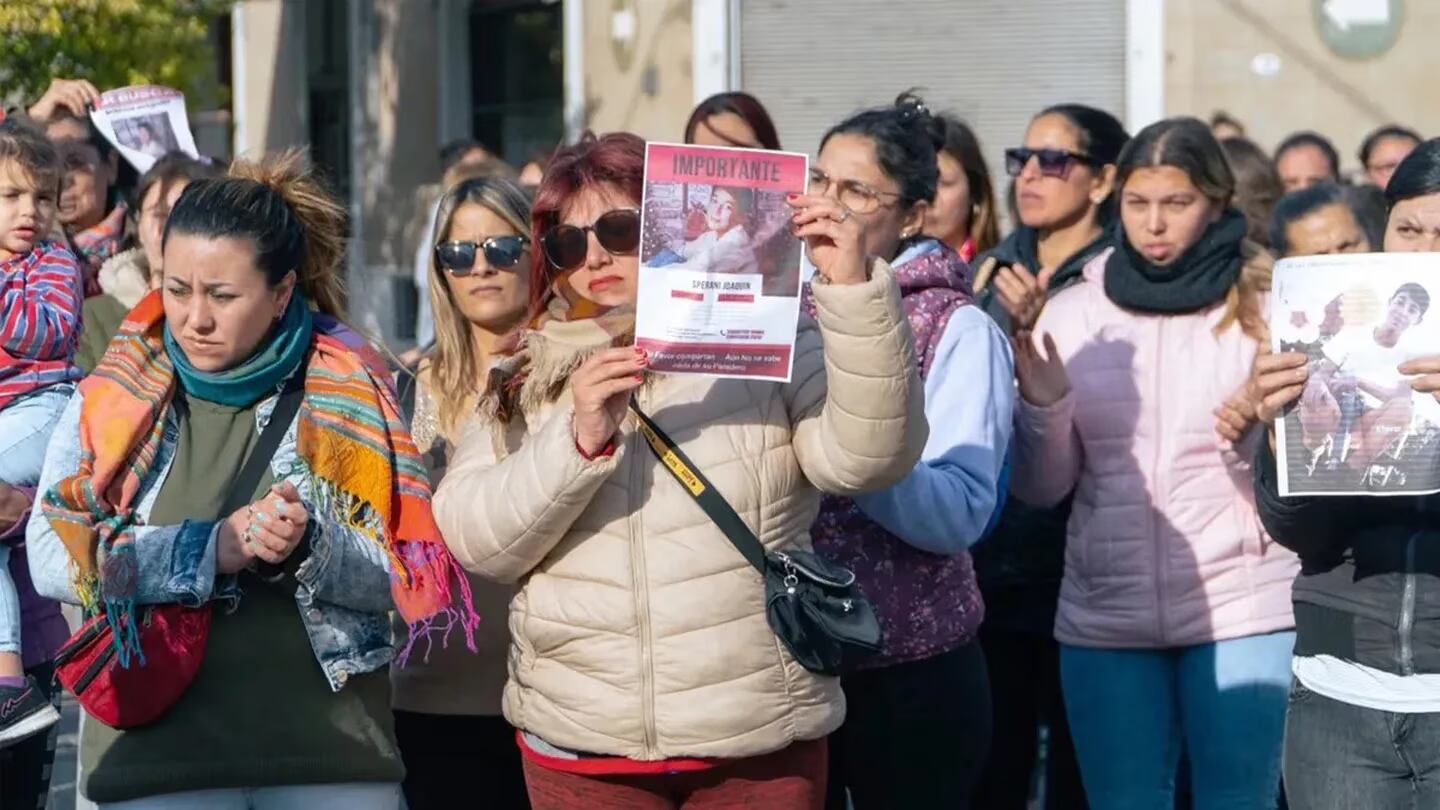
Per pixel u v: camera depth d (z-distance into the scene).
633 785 4.22
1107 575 5.77
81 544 4.15
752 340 4.03
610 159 4.34
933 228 7.09
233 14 18.86
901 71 14.52
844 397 4.04
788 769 4.25
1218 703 5.65
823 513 5.07
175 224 4.24
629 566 4.13
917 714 5.13
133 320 4.39
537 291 4.45
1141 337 5.82
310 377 4.39
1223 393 5.73
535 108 16.62
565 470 4.05
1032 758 6.63
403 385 5.73
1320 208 6.73
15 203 5.40
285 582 4.29
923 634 5.11
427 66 17.31
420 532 4.35
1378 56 13.29
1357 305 4.51
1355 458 4.53
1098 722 5.80
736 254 4.02
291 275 4.35
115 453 4.24
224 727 4.25
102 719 4.22
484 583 5.30
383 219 17.67
